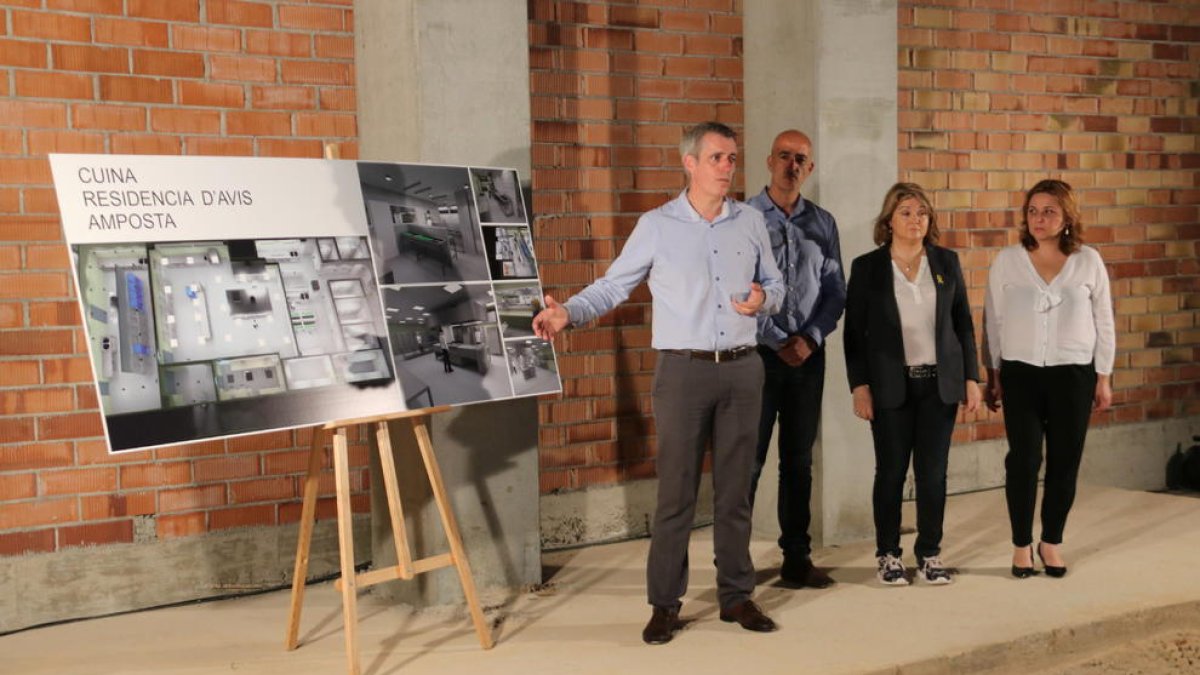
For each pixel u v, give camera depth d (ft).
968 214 22.12
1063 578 16.05
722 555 14.19
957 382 15.35
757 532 19.01
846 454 18.48
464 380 13.42
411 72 15.17
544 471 18.48
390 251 13.24
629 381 19.15
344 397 12.49
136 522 15.60
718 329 13.52
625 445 19.16
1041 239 15.80
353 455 17.02
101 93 15.26
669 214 13.75
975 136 22.09
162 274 11.73
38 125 14.93
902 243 15.62
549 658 13.19
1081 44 23.12
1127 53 23.66
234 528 16.20
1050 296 15.62
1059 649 13.93
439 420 15.34
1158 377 24.41
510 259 14.23
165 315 11.66
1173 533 18.39
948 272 15.55
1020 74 22.49
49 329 15.08
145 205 11.81
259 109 16.22
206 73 15.88
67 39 15.05
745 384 13.66
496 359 13.73
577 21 18.47
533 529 16.20
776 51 18.71
